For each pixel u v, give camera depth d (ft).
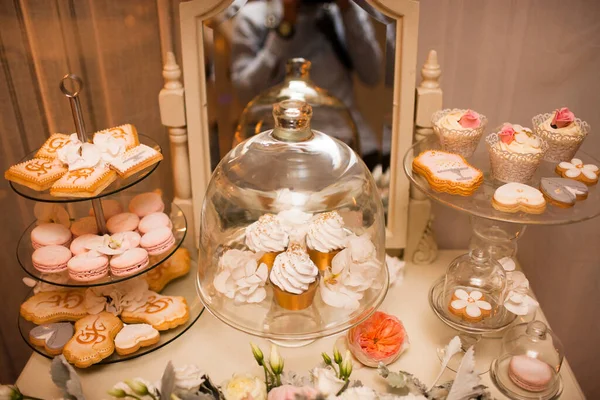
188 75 3.85
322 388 2.92
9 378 5.72
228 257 3.26
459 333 3.85
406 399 2.98
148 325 3.72
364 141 4.15
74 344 3.59
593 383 5.76
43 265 3.46
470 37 4.19
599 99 4.37
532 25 4.14
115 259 3.48
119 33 4.18
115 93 4.39
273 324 3.28
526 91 4.39
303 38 3.88
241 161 3.56
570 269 5.11
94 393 3.46
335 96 4.07
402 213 4.29
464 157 3.79
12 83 4.35
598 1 4.04
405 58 3.81
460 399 3.00
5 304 5.36
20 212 4.90
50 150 3.60
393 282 4.17
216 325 3.97
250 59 3.91
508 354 3.58
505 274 3.68
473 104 4.45
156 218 3.81
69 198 3.25
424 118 3.96
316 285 3.26
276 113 3.49
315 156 3.51
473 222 4.13
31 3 4.05
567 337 5.52
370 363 3.59
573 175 3.49
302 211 3.42
